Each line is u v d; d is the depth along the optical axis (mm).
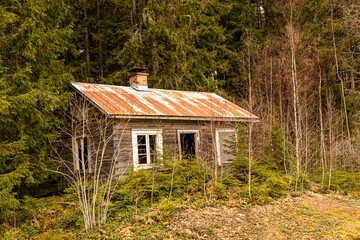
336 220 10273
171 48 24156
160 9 23375
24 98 10812
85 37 26562
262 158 15516
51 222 9742
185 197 11609
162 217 9578
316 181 16656
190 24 24406
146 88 17609
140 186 11070
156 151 13836
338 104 28062
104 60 27094
